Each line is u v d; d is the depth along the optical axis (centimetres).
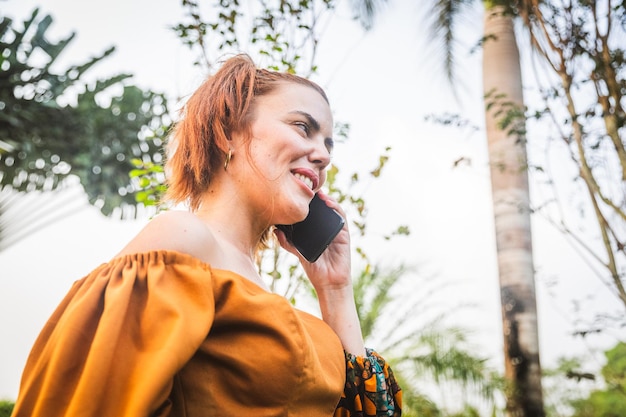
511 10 557
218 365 108
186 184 138
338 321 156
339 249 163
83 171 962
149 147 982
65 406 93
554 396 1022
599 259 396
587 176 405
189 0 300
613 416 1074
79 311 100
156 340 98
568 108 415
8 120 910
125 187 985
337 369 134
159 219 114
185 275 107
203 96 137
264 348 110
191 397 104
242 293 111
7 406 766
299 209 132
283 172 132
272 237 167
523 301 681
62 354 95
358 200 276
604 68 399
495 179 698
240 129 133
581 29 410
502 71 716
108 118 966
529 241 692
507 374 678
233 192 132
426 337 742
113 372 95
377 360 155
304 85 141
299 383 112
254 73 138
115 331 97
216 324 109
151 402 91
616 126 395
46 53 950
